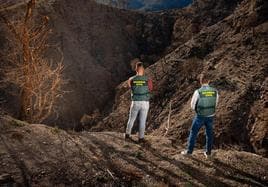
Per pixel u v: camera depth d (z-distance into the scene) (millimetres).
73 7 45969
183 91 29453
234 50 30047
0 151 6969
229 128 20234
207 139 7738
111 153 7754
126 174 6840
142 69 8266
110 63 44188
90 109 37125
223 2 47938
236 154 8281
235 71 26391
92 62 42625
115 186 6395
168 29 50625
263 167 7738
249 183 6941
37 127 8688
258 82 23422
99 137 8797
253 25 31922
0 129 8039
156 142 8859
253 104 21547
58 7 43875
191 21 46625
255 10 32812
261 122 19500
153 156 7848
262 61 26031
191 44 35594
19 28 12844
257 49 28141
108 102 38875
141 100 8344
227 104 22266
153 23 51156
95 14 47938
